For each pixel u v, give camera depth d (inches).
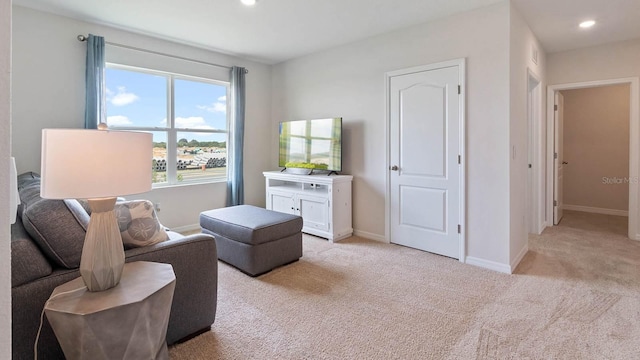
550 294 98.1
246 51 176.6
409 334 78.0
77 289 53.3
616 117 209.9
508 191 114.6
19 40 121.8
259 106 201.3
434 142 133.0
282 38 154.8
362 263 124.5
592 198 219.8
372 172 155.1
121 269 55.3
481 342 74.7
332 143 163.5
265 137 205.9
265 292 100.3
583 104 220.2
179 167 170.9
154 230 72.2
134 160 52.7
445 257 130.9
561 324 81.7
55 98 130.0
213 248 79.0
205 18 132.2
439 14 125.4
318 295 98.2
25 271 54.5
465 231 125.1
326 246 145.6
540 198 168.2
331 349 72.5
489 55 117.0
